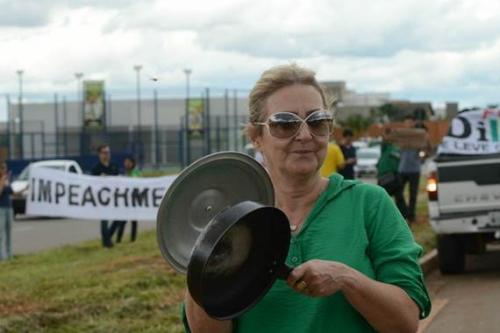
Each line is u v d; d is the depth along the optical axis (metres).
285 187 3.83
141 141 69.25
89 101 67.25
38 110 79.69
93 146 68.69
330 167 18.55
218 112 78.06
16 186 33.75
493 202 14.31
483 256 17.42
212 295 3.26
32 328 9.81
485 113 14.93
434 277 14.97
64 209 19.95
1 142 67.56
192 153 72.06
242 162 3.65
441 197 14.51
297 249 3.72
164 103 80.94
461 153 14.90
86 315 10.37
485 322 11.15
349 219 3.75
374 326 3.58
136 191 19.81
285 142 3.75
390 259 3.69
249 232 3.29
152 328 9.59
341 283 3.45
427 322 11.25
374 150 56.72
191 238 3.62
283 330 3.63
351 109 128.00
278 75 3.81
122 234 20.48
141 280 12.30
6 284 13.04
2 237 18.19
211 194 3.65
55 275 13.80
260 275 3.37
